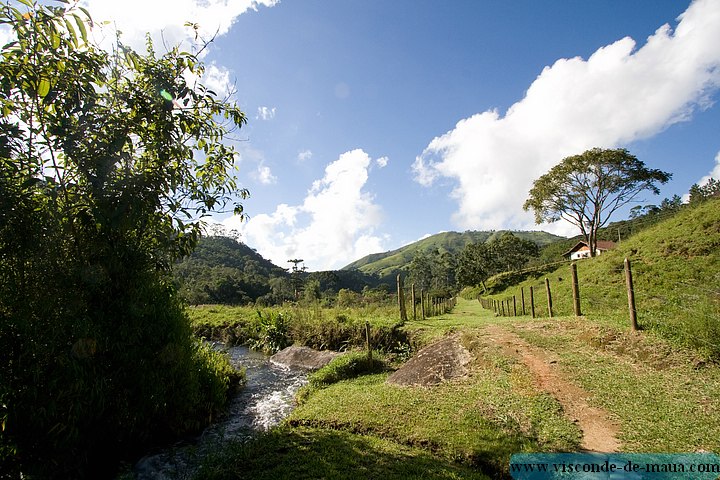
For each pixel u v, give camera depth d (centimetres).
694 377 634
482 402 655
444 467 466
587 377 702
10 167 390
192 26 530
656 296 1276
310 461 485
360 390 845
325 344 1524
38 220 412
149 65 494
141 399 544
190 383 659
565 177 3703
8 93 371
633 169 3425
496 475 469
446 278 9156
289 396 980
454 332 1259
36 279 422
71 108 418
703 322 723
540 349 898
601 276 1789
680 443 457
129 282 510
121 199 464
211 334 2042
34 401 399
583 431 527
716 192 2031
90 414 458
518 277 4797
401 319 1625
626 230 6462
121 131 461
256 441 576
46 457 419
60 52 400
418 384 839
